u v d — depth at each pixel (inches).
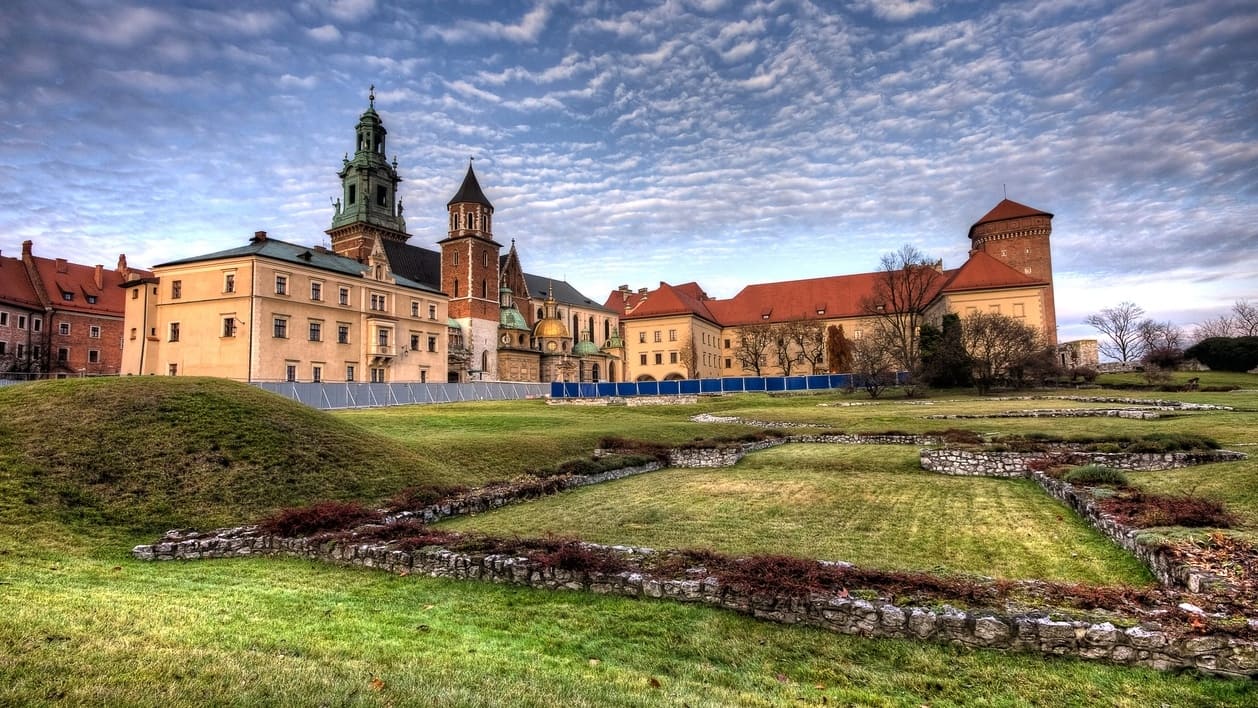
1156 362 3184.1
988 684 265.1
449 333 3735.2
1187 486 613.6
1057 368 2603.3
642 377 4441.4
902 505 684.1
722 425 1517.0
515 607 367.9
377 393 2340.1
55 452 649.0
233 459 711.7
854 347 3462.1
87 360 3604.8
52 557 473.7
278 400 920.9
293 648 287.6
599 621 341.7
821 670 281.3
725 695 254.4
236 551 508.4
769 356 4544.8
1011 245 3806.6
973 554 484.4
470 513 701.3
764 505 708.7
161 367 2583.7
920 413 1674.5
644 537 570.9
